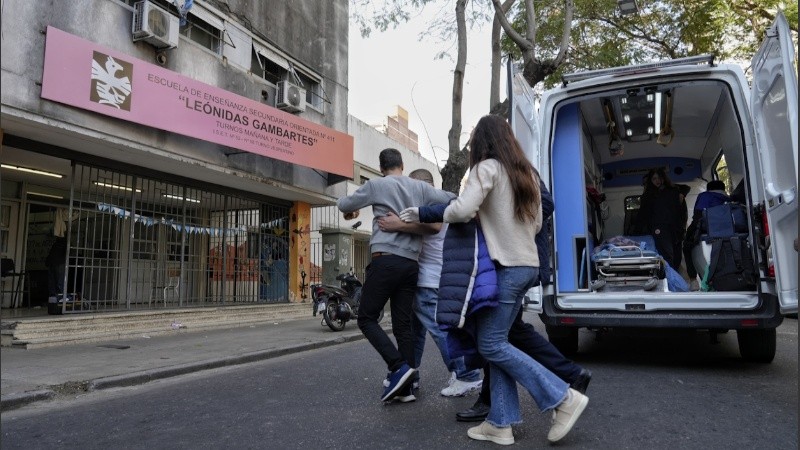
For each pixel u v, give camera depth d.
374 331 4.05
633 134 8.23
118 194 9.08
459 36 11.69
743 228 5.41
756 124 4.88
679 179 9.27
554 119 5.77
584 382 3.25
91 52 7.41
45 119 6.96
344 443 3.19
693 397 4.10
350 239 13.65
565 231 5.92
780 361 5.62
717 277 5.27
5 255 10.33
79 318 7.89
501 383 3.13
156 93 8.27
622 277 5.84
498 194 3.06
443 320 3.00
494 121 3.19
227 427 3.60
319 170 11.97
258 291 12.12
